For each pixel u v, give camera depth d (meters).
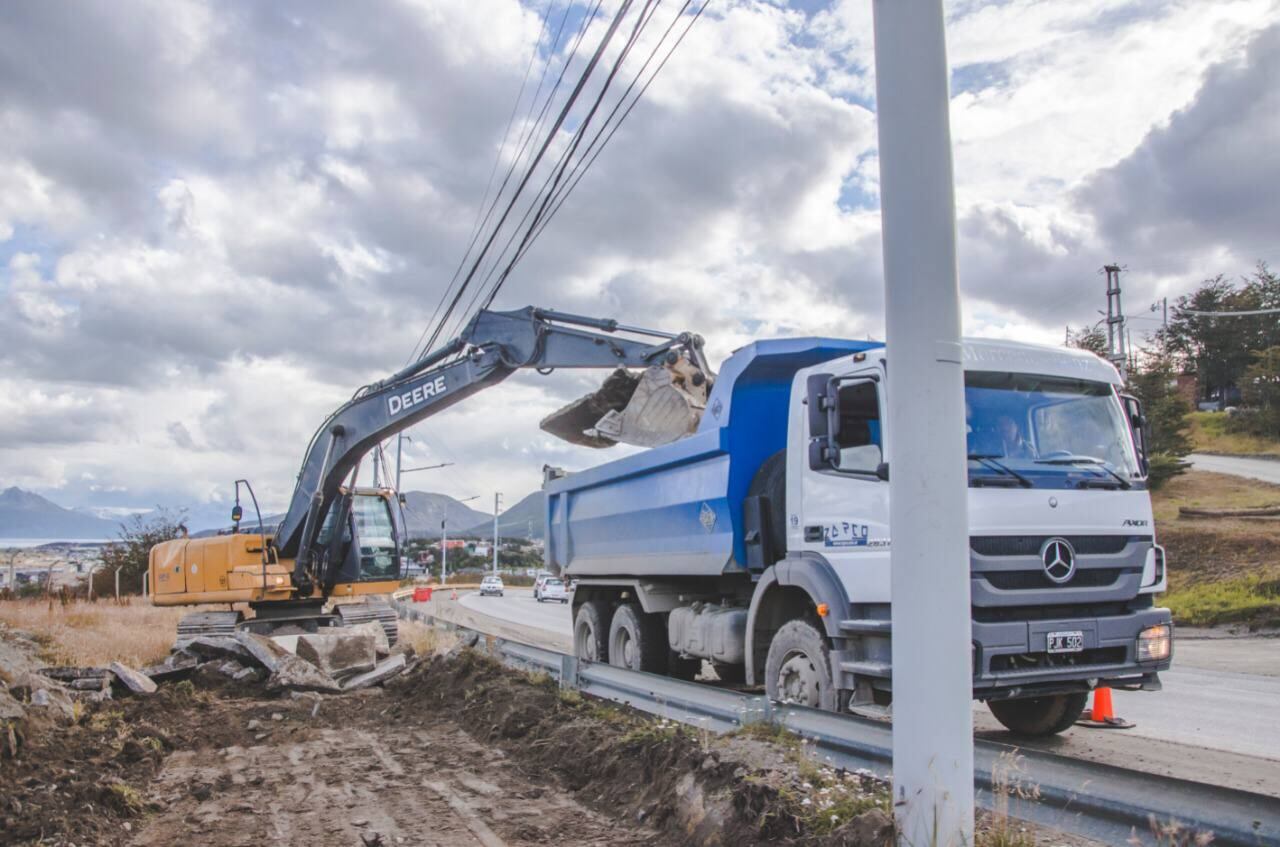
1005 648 6.25
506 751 7.96
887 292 4.11
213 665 12.30
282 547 17.17
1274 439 45.12
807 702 7.25
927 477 3.92
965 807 3.79
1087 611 6.71
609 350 12.62
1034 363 7.22
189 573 17.33
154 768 7.61
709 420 9.12
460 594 61.53
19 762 6.84
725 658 8.98
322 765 7.77
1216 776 6.53
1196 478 36.66
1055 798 4.05
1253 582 22.36
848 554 7.03
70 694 9.75
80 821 5.85
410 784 6.97
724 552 8.88
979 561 6.28
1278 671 13.30
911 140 4.04
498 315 13.69
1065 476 6.79
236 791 6.95
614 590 12.56
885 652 6.66
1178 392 42.03
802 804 4.59
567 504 13.20
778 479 8.38
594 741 7.16
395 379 15.65
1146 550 6.95
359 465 17.12
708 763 5.49
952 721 3.82
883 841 3.94
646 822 5.65
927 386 3.96
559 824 5.77
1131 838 3.68
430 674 11.35
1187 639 18.59
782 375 8.95
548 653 10.04
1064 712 7.89
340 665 12.66
